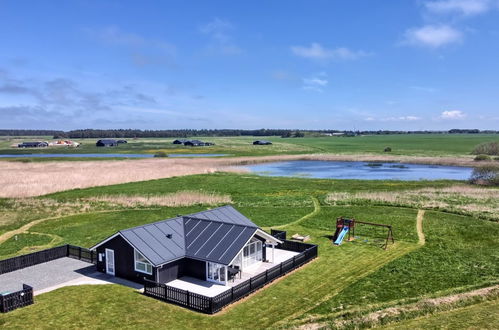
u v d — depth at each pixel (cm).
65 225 4622
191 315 2341
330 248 3741
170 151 16150
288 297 2605
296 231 4388
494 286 2656
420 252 3516
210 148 17812
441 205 5303
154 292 2606
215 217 3416
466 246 3656
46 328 2167
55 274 3080
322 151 16438
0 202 5700
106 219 4916
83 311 2389
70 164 10400
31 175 7962
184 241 3030
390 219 4762
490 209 4956
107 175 8138
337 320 2202
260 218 4975
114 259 3017
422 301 2417
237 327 2177
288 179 8362
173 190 6925
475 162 11106
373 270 3095
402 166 11281
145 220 4875
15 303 2427
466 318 2128
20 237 4134
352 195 6197
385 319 2195
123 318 2295
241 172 9538
